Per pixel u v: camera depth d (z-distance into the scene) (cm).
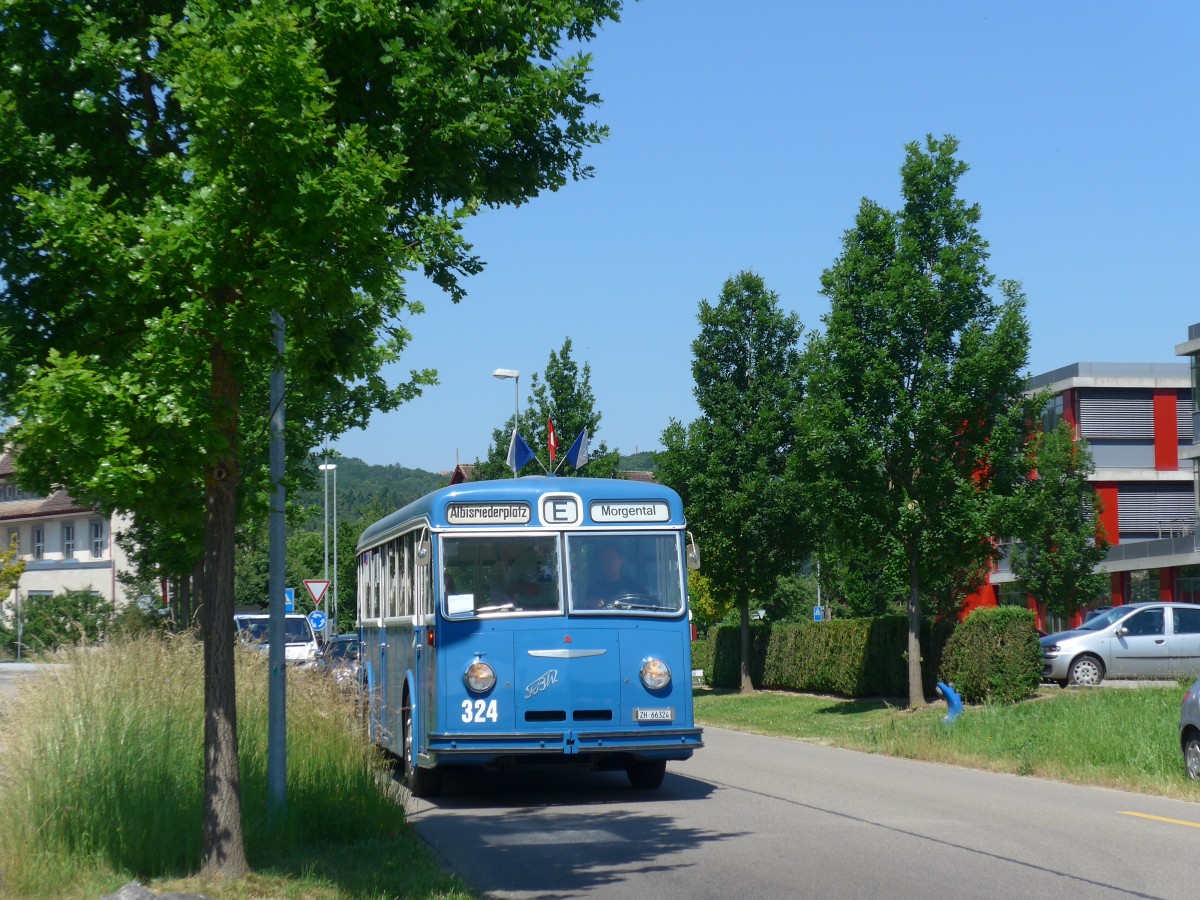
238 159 726
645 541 1416
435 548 1377
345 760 1159
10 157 802
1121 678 2720
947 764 1734
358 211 734
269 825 1002
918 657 2452
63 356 798
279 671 1052
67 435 727
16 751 969
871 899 840
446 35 832
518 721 1349
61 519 6412
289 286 732
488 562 1380
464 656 1354
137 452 729
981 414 2414
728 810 1295
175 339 739
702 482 3400
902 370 2438
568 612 1374
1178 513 5956
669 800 1392
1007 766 1636
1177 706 1781
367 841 1026
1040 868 939
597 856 1038
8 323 803
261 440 1095
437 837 1157
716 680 3878
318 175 732
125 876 833
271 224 738
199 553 848
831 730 2294
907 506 2394
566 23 877
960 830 1128
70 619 1255
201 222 735
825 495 2441
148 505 772
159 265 740
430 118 834
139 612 1302
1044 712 1870
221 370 795
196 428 750
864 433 2389
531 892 891
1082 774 1498
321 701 1277
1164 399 6006
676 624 1399
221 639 845
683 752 1384
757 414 3469
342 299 761
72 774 933
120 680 1060
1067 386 6012
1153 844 1044
